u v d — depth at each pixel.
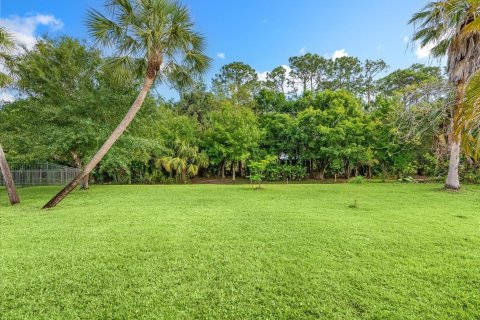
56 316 2.00
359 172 20.12
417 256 3.21
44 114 9.62
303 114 17.92
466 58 3.32
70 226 4.70
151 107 11.01
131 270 2.81
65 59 10.00
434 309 2.07
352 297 2.26
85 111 10.05
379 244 3.67
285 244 3.68
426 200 7.82
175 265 2.94
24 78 9.30
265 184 15.13
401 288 2.41
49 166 14.65
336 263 2.99
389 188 11.35
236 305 2.15
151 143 11.27
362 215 5.64
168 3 6.28
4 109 10.82
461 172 13.06
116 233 4.23
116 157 10.25
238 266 2.92
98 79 10.41
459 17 2.65
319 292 2.35
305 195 9.26
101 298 2.25
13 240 3.86
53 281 2.55
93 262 3.02
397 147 15.06
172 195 9.39
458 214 5.73
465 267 2.88
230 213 5.91
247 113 19.09
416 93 9.73
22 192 10.44
